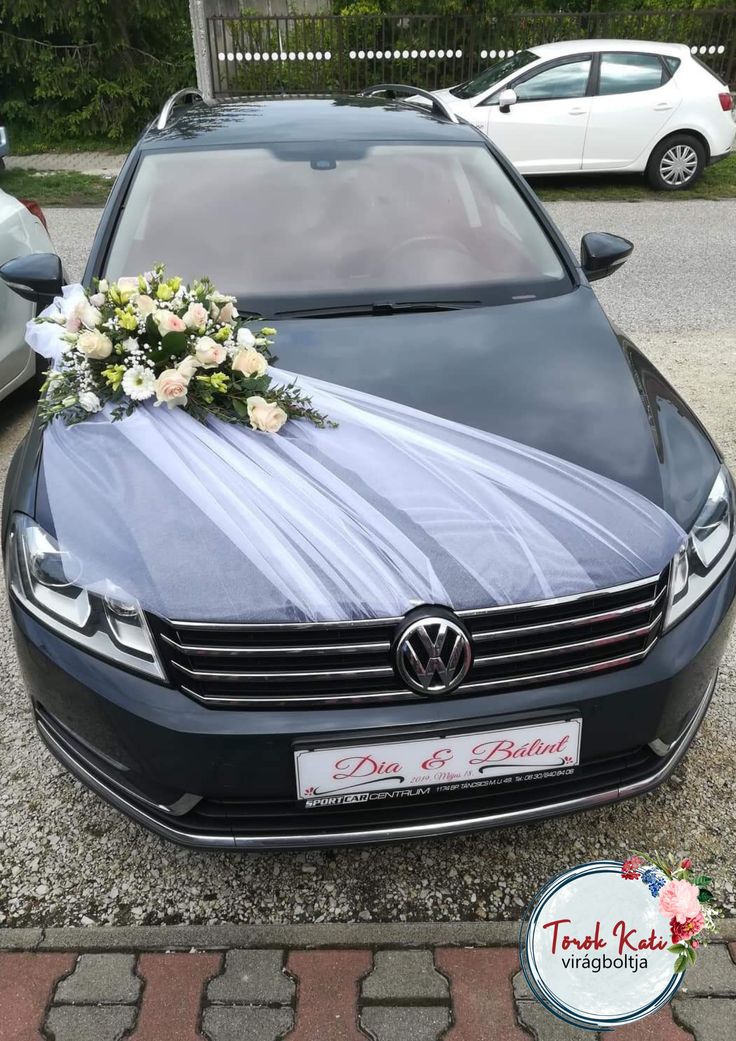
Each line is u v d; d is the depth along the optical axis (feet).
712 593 6.24
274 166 10.15
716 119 31.01
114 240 9.36
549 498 6.07
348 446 6.47
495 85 30.42
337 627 5.38
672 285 21.68
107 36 43.21
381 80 43.65
